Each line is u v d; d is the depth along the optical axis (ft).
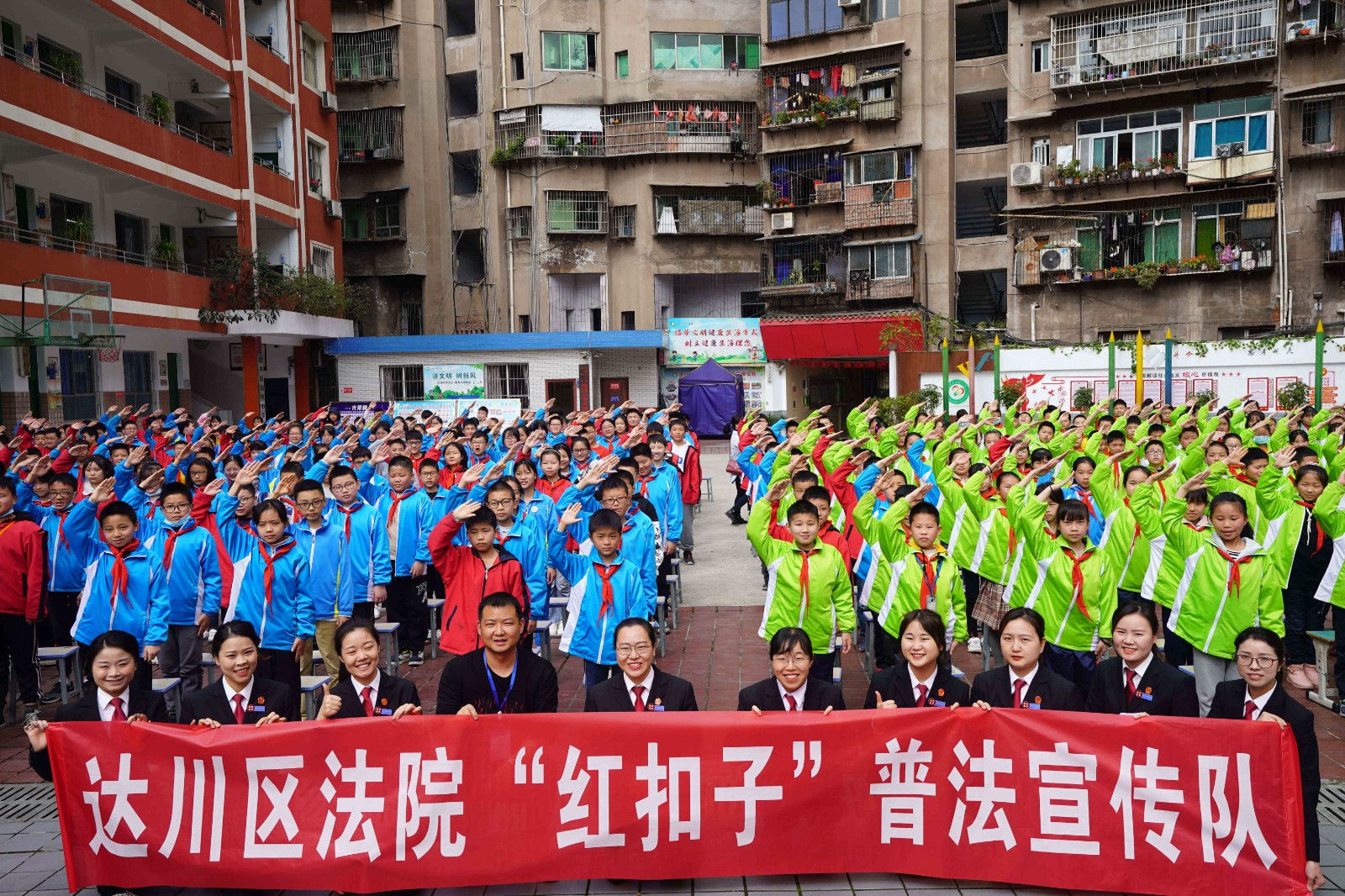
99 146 62.49
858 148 98.22
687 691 17.31
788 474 24.85
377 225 111.75
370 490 33.99
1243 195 81.25
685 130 109.70
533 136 109.40
